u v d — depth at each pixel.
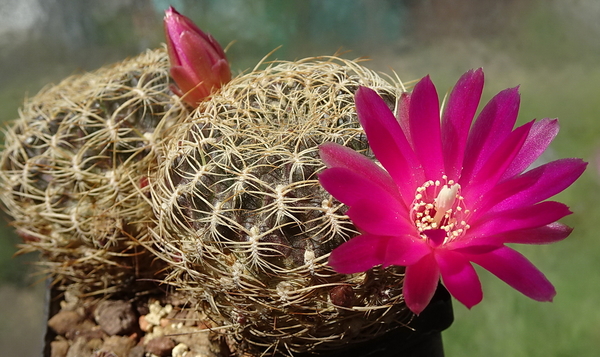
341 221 0.15
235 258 0.16
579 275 0.38
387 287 0.16
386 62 0.61
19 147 0.20
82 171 0.19
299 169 0.15
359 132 0.16
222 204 0.15
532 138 0.15
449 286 0.13
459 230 0.15
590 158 0.48
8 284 0.39
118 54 0.53
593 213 0.43
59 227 0.20
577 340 0.34
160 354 0.19
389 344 0.17
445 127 0.15
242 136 0.16
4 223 0.37
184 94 0.18
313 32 0.60
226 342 0.19
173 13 0.18
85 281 0.21
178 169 0.16
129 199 0.19
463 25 0.64
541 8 0.64
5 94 0.47
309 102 0.17
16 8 0.50
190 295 0.18
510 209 0.14
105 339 0.20
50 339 0.21
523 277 0.14
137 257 0.20
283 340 0.17
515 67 0.60
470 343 0.34
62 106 0.20
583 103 0.54
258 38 0.57
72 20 0.52
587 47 0.61
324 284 0.15
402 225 0.14
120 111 0.19
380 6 0.62
